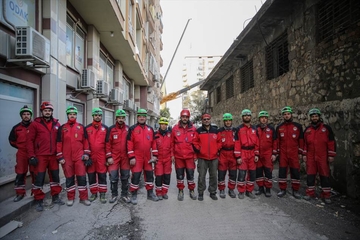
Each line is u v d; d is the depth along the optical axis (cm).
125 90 1769
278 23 822
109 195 560
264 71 953
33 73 566
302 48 687
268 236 350
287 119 534
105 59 1214
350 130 496
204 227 382
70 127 479
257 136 533
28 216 423
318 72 612
